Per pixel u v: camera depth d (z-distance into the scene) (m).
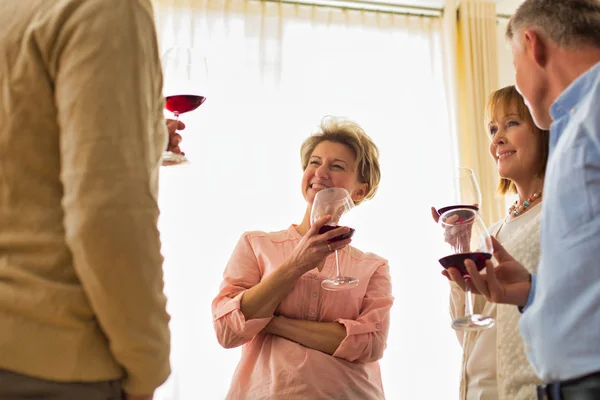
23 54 0.97
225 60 3.56
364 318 1.82
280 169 3.47
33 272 0.93
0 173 0.95
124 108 0.96
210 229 3.31
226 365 3.10
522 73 1.25
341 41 3.80
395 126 3.73
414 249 3.54
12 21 1.00
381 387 1.90
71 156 0.92
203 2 3.60
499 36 3.99
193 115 3.45
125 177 0.93
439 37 3.93
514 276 1.34
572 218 1.04
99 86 0.94
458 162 3.64
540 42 1.21
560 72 1.18
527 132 1.88
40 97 0.97
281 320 1.80
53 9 0.98
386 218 3.57
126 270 0.91
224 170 3.41
